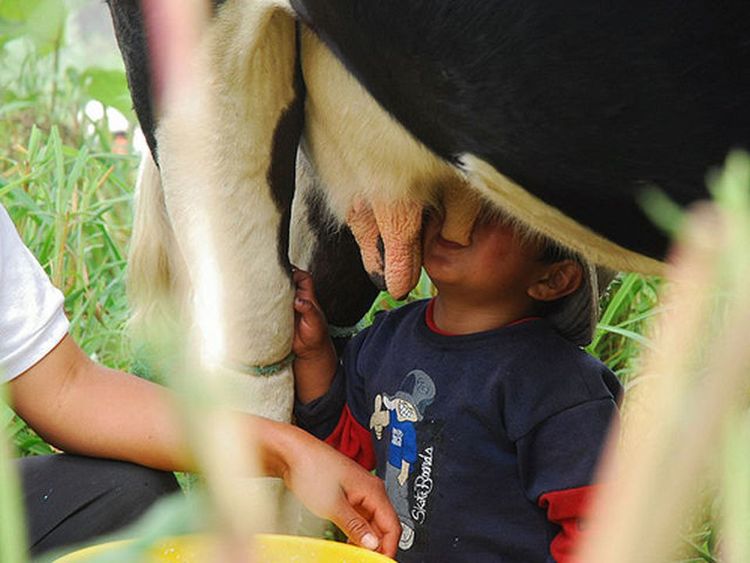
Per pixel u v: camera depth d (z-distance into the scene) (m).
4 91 3.71
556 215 1.68
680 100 1.43
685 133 1.46
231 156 2.03
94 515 1.77
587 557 0.50
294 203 2.39
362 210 2.12
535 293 1.99
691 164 1.49
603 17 1.40
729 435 0.53
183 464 1.79
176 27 0.54
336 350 2.47
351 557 1.45
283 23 1.91
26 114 3.77
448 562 2.00
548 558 1.93
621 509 0.49
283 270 2.15
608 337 2.73
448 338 2.01
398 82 1.66
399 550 2.06
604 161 1.53
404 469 2.04
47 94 3.81
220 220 2.07
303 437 1.86
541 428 1.91
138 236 2.51
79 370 1.82
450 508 1.99
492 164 1.64
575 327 2.04
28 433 2.40
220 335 2.14
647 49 1.41
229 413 0.66
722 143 1.46
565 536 1.90
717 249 0.60
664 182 1.52
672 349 0.52
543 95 1.50
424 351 2.04
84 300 2.78
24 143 3.72
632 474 0.50
